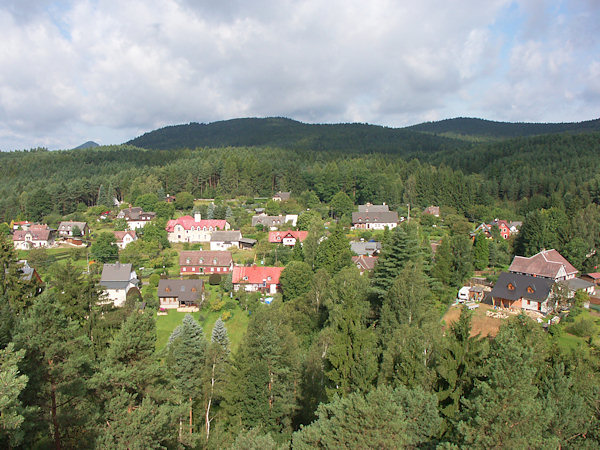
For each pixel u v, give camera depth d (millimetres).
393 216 131750
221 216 135875
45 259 92875
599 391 24984
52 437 20250
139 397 24578
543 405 21891
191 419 33406
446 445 19016
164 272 88312
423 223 130500
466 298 67062
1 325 19719
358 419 19328
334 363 30203
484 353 26969
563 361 30016
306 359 39000
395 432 18906
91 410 20984
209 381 35125
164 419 21625
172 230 119438
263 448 20562
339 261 75938
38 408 17844
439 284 60656
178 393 27250
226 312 65312
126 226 126000
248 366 35719
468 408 21250
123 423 20391
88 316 40219
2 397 13500
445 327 52375
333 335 34312
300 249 88000
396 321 44938
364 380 28562
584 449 21266
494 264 88875
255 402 34281
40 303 19594
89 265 84312
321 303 58062
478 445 18344
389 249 56750
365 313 51250
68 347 19891
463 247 73000
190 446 27062
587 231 92375
